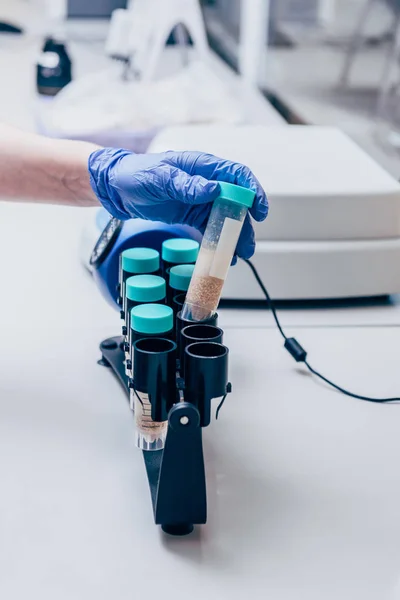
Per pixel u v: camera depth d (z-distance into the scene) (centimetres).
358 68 255
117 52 258
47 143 102
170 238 101
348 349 110
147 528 71
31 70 309
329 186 123
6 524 71
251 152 139
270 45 293
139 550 68
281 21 298
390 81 220
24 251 148
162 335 80
